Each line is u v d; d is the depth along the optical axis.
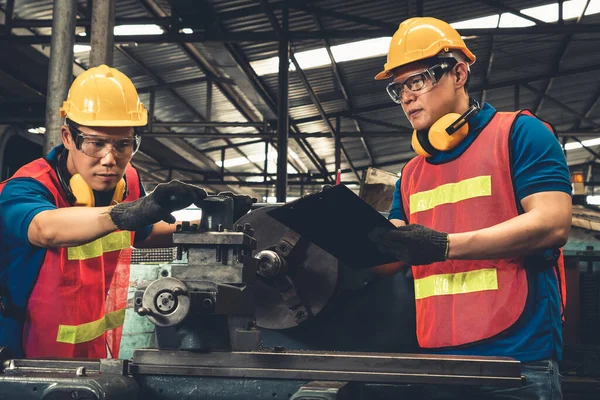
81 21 8.16
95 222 1.50
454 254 1.57
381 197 3.06
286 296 2.13
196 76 10.59
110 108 1.85
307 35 8.54
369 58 10.03
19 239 1.81
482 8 9.19
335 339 2.17
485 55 10.84
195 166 14.45
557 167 1.66
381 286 2.16
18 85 9.51
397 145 14.09
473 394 1.63
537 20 8.47
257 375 1.40
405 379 1.35
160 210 1.41
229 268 1.45
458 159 1.82
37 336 1.89
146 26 8.70
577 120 14.08
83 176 1.88
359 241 1.75
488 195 1.74
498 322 1.68
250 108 12.23
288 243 2.11
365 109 12.18
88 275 1.99
